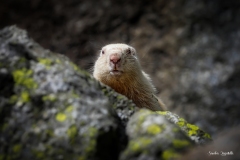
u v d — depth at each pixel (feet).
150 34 59.31
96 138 13.35
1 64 15.17
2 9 60.85
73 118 13.79
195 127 18.95
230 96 52.95
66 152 13.23
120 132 14.43
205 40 57.31
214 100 53.21
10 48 15.69
